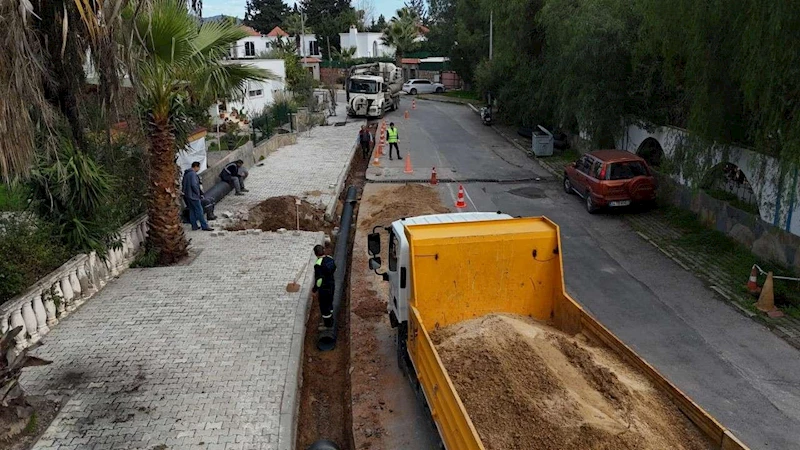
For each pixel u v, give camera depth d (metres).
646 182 15.92
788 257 11.66
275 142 26.03
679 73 14.70
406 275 7.70
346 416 7.79
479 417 5.46
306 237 13.91
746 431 7.22
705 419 5.14
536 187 20.08
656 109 17.94
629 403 5.49
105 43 7.07
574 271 12.45
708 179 14.26
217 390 7.54
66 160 9.59
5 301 8.39
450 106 47.84
